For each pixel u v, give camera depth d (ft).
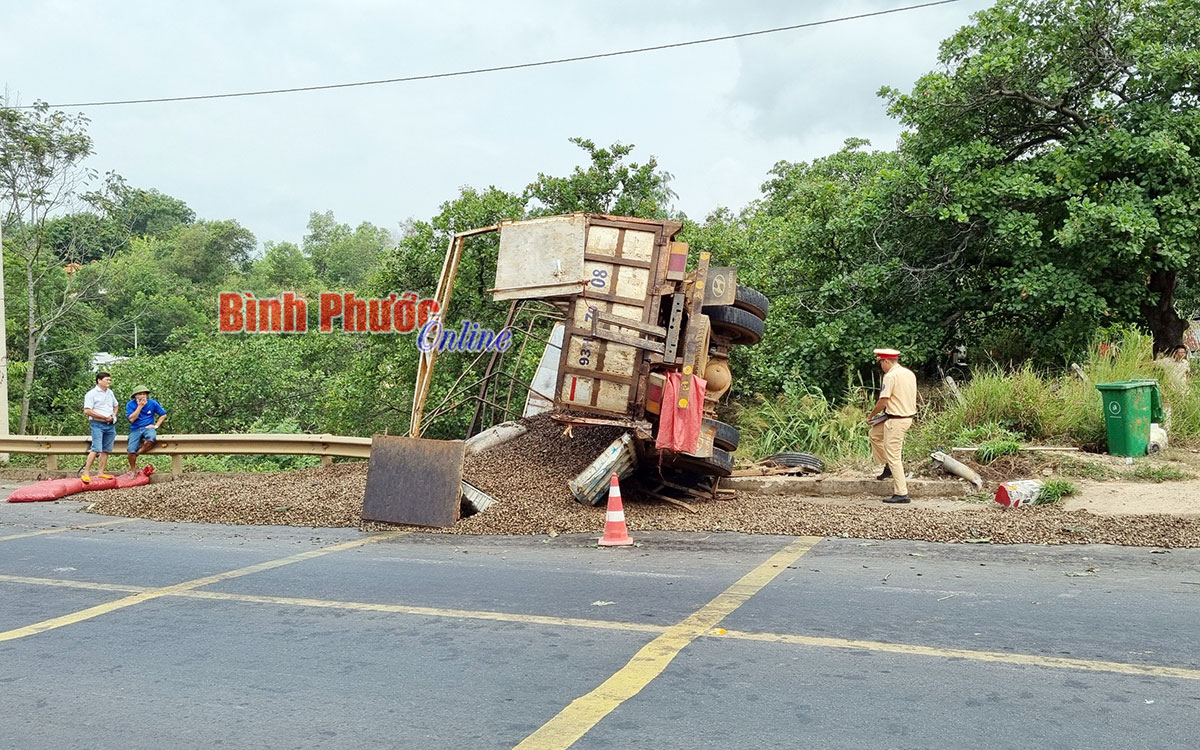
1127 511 28.84
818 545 25.58
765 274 53.57
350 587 21.79
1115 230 41.52
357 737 12.60
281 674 15.40
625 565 23.54
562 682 14.65
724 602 19.40
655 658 15.72
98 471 45.01
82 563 25.40
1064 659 15.20
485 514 30.78
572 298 31.17
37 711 13.92
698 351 30.89
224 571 24.06
